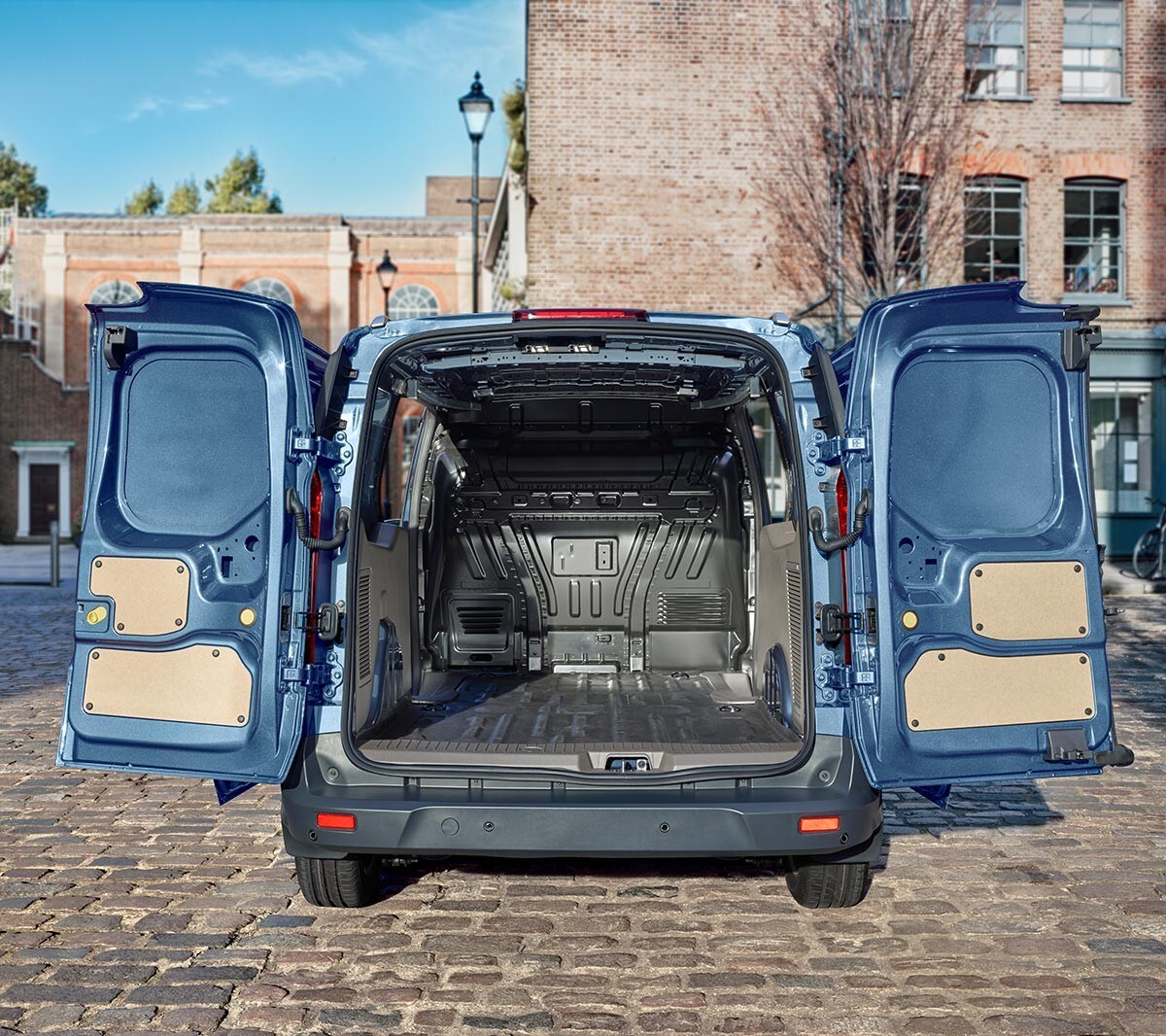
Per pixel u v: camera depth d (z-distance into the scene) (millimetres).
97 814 5602
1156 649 10875
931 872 4734
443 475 6180
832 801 3680
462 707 5148
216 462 3799
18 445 33719
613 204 18172
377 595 4523
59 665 10219
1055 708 3721
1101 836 5262
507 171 19906
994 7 18375
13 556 27281
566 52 18094
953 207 17844
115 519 3801
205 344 3762
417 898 4414
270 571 3719
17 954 3844
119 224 35094
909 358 3736
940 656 3693
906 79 16766
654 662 6195
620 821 3621
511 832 3627
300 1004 3471
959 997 3527
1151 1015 3408
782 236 18047
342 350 3934
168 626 3748
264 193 62531
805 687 3811
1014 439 3779
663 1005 3473
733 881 4605
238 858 4906
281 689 3721
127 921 4156
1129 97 19125
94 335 3773
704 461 6230
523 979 3662
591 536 6230
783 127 17938
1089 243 19312
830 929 4082
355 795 3740
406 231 35438
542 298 18125
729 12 18016
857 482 3725
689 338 4070
